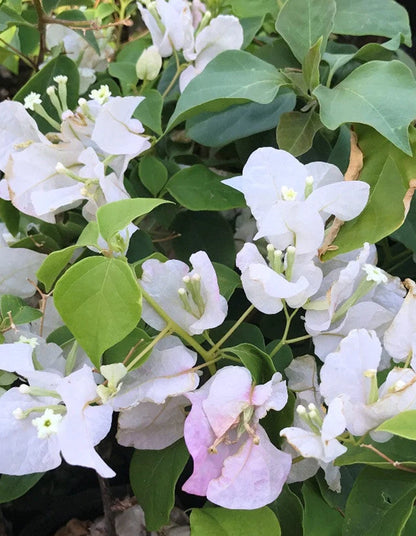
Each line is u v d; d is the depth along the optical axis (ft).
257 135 1.42
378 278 1.04
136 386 1.02
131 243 1.28
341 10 1.48
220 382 0.99
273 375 1.00
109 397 0.97
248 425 0.96
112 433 1.57
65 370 1.06
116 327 0.90
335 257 1.15
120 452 1.61
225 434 0.99
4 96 2.08
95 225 0.98
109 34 1.66
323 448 0.92
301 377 1.10
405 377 0.96
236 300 1.36
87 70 1.53
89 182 1.14
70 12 1.49
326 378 0.98
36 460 0.97
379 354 0.99
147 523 1.10
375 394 0.95
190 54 1.41
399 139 1.06
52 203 1.13
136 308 0.90
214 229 1.38
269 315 1.35
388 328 1.04
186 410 1.14
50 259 0.98
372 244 1.15
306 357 1.10
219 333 1.19
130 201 0.94
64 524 1.57
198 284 1.03
